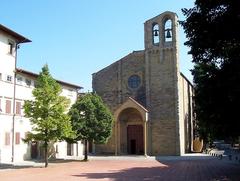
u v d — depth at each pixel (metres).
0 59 45.62
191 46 28.52
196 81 39.66
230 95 26.56
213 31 26.53
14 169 37.97
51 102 43.00
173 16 66.94
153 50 67.50
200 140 68.94
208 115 33.38
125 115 68.56
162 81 66.38
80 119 52.78
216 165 44.41
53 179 29.14
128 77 69.56
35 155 53.75
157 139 65.00
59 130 42.75
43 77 43.16
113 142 67.62
